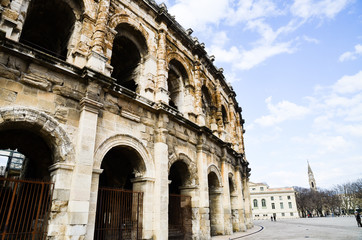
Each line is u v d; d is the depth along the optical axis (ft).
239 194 92.89
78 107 41.11
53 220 33.83
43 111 36.81
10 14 36.99
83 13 48.24
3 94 33.53
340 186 382.01
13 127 35.19
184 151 62.34
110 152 61.46
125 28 59.41
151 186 49.60
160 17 66.39
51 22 53.88
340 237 63.72
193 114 72.64
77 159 37.40
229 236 69.31
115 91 46.39
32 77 36.63
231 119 108.06
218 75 96.58
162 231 47.32
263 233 81.30
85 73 41.14
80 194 36.09
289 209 330.95
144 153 50.21
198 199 62.95
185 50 77.77
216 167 76.38
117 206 52.70
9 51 34.73
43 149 47.73
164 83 61.05
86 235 36.68
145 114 52.95
